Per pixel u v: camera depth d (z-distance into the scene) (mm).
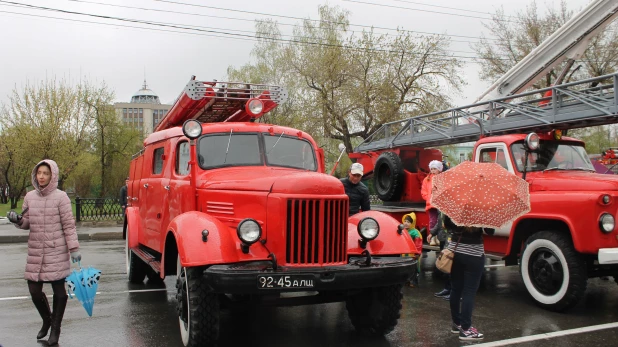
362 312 5500
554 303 6320
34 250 5070
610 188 6117
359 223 5059
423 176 10312
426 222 9477
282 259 4574
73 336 5379
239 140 6098
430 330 5602
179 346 5035
